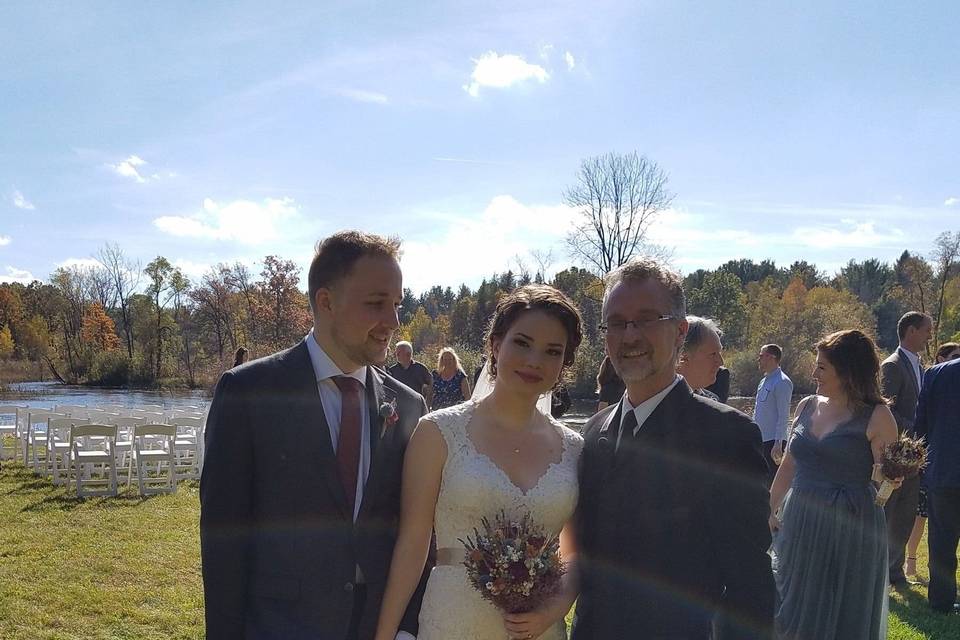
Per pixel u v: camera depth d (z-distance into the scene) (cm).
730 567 200
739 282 4453
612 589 212
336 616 219
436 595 229
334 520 224
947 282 4256
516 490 229
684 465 206
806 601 391
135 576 579
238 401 224
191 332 4909
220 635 213
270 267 4166
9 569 591
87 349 4772
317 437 226
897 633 493
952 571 540
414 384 967
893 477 381
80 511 827
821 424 414
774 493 445
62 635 459
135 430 926
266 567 220
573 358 245
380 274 230
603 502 220
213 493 219
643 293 216
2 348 4872
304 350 241
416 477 234
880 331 4806
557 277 3488
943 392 540
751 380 2766
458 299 5109
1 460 1184
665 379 220
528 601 210
